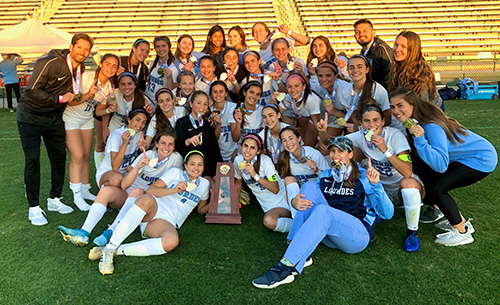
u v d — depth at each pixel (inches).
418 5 773.3
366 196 125.0
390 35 709.3
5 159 239.1
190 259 121.3
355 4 778.8
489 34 714.8
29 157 144.2
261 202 152.8
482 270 112.1
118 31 728.3
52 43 411.8
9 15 759.7
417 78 139.9
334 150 122.2
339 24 728.3
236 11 765.3
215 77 197.9
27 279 111.3
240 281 109.4
